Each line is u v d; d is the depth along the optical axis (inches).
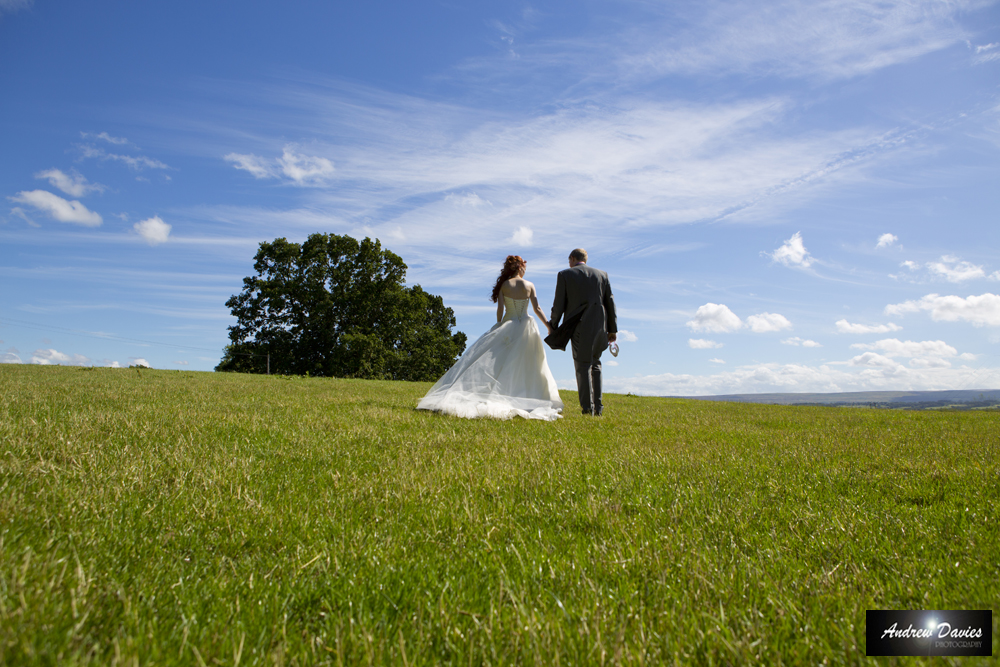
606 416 311.9
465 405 277.6
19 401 230.8
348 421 222.1
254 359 1672.0
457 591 64.3
